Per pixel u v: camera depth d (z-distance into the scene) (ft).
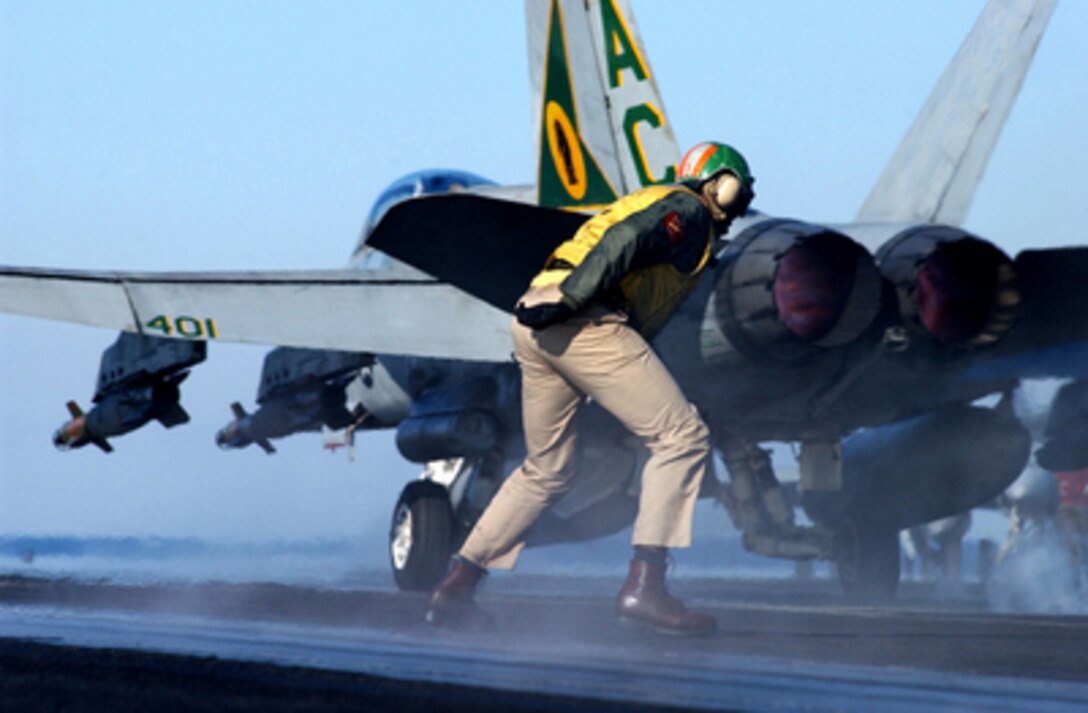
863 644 45.39
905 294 97.19
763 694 22.34
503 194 134.51
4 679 25.04
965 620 63.46
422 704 20.84
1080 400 111.96
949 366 103.86
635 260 51.16
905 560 234.38
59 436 160.04
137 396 145.89
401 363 140.46
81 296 117.08
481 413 120.98
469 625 53.26
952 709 20.95
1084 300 101.96
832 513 120.16
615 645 41.14
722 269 97.76
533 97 122.11
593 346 51.49
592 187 122.11
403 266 138.41
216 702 21.34
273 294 119.85
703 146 56.39
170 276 119.75
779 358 98.43
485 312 117.50
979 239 95.96
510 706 20.51
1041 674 34.30
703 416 105.29
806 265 95.04
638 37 122.42
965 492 117.80
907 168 113.60
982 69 111.86
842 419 109.29
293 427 159.33
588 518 120.78
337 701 21.25
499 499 54.60
